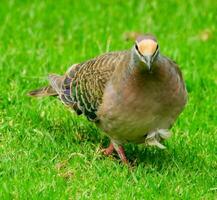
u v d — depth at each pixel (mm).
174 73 10633
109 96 10805
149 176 11078
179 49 16234
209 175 11383
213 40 17016
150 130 10883
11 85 14016
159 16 18188
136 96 10508
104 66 11250
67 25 17453
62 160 11703
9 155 11734
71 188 10773
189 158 11922
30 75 14555
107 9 18375
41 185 10773
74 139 12477
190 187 10961
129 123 10742
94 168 11398
